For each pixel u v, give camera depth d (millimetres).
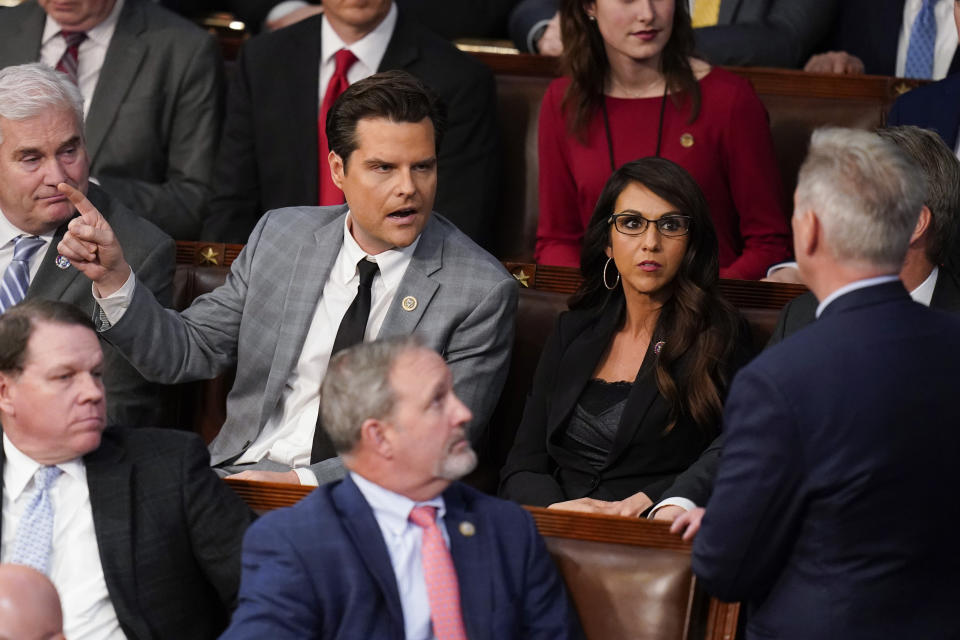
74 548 8586
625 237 10867
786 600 7559
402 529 7906
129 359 10836
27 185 11180
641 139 14281
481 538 8047
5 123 11062
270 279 11297
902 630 7355
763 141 14258
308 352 11141
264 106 15188
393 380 7766
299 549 7676
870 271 7477
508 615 7855
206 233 15164
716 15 17609
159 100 15531
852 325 7395
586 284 11562
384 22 15086
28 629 6402
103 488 8570
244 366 11258
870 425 7199
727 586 7656
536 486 10875
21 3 16016
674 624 8336
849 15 17531
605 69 14516
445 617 7734
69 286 11359
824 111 15328
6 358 8406
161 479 8656
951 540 7367
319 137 14977
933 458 7230
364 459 7871
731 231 14508
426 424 7754
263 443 11188
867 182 7359
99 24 15547
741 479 7426
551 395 11289
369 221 10742
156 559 8531
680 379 10758
